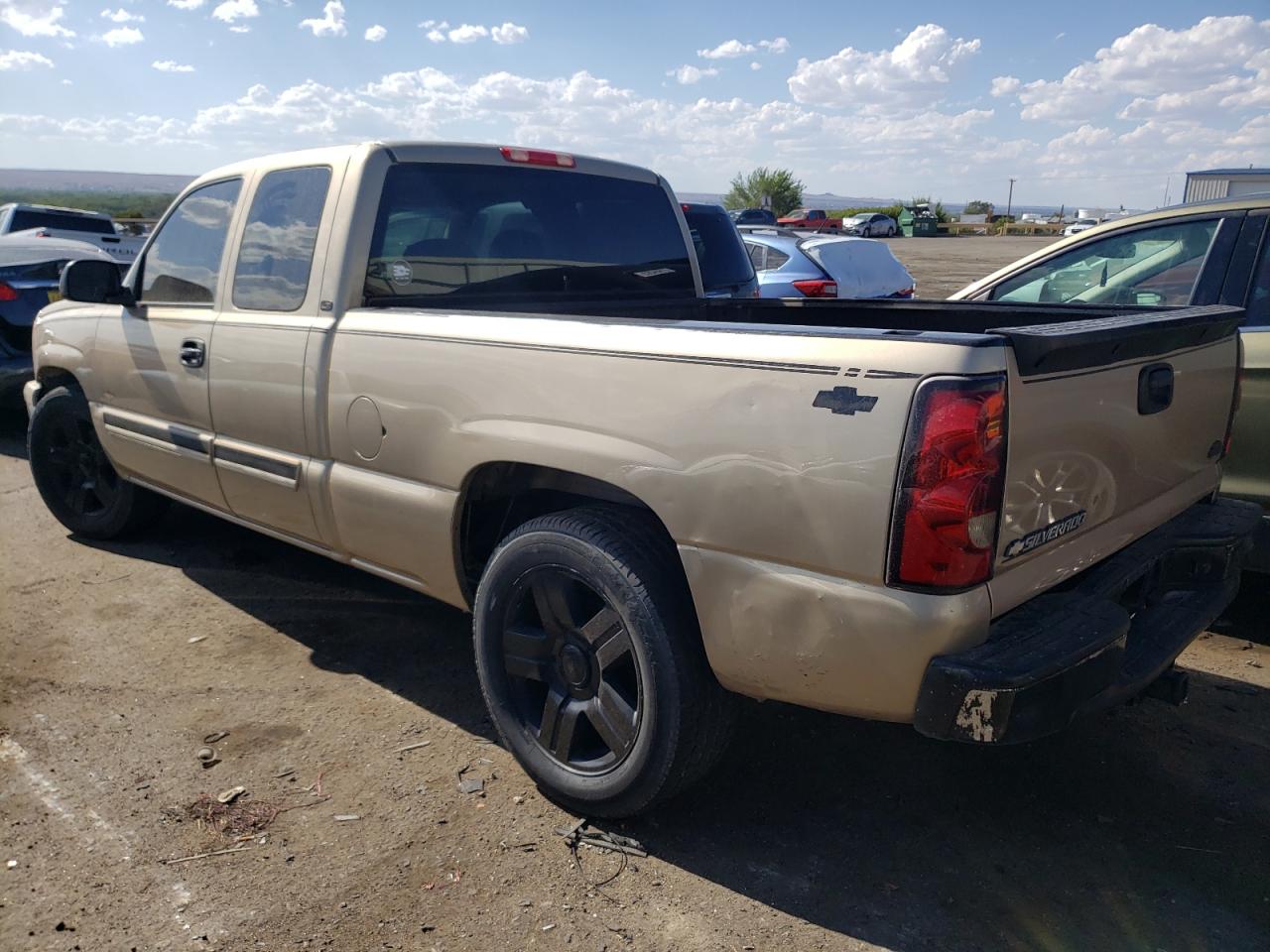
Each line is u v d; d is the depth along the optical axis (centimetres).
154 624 436
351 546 361
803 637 238
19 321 728
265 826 293
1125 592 293
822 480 229
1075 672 229
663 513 259
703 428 250
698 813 303
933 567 218
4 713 357
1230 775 326
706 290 805
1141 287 461
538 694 317
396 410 326
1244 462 418
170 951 243
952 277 2539
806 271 962
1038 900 265
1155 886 271
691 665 268
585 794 291
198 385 410
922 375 218
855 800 311
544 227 406
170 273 439
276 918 255
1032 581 243
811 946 247
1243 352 377
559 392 280
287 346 364
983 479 217
